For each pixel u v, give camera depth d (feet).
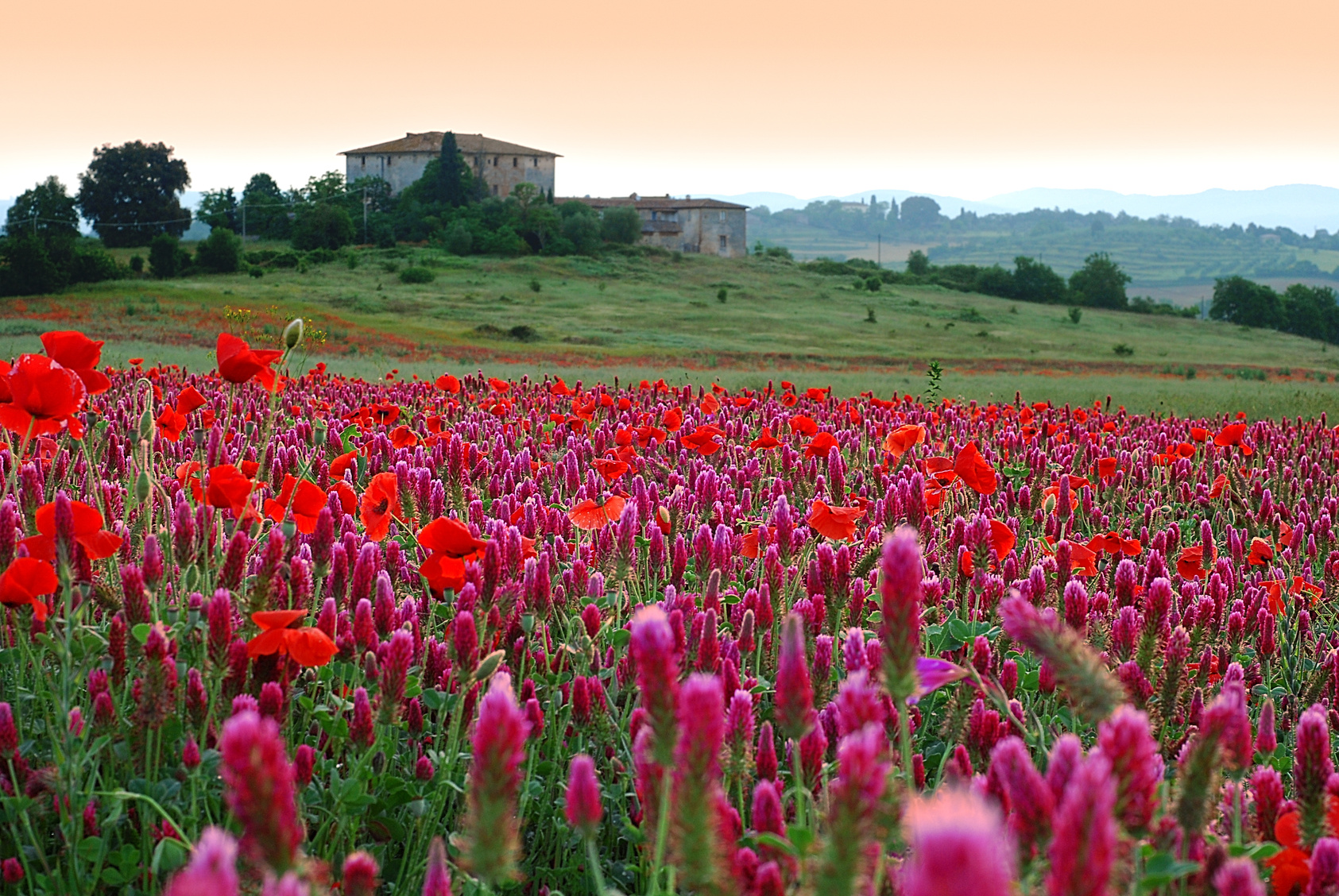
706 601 10.81
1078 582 10.67
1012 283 522.47
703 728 5.32
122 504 14.43
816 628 11.30
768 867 6.22
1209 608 12.35
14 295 318.65
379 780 9.64
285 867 4.41
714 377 114.73
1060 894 3.82
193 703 8.99
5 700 10.62
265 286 363.97
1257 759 10.90
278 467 16.78
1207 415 77.10
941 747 11.02
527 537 13.88
